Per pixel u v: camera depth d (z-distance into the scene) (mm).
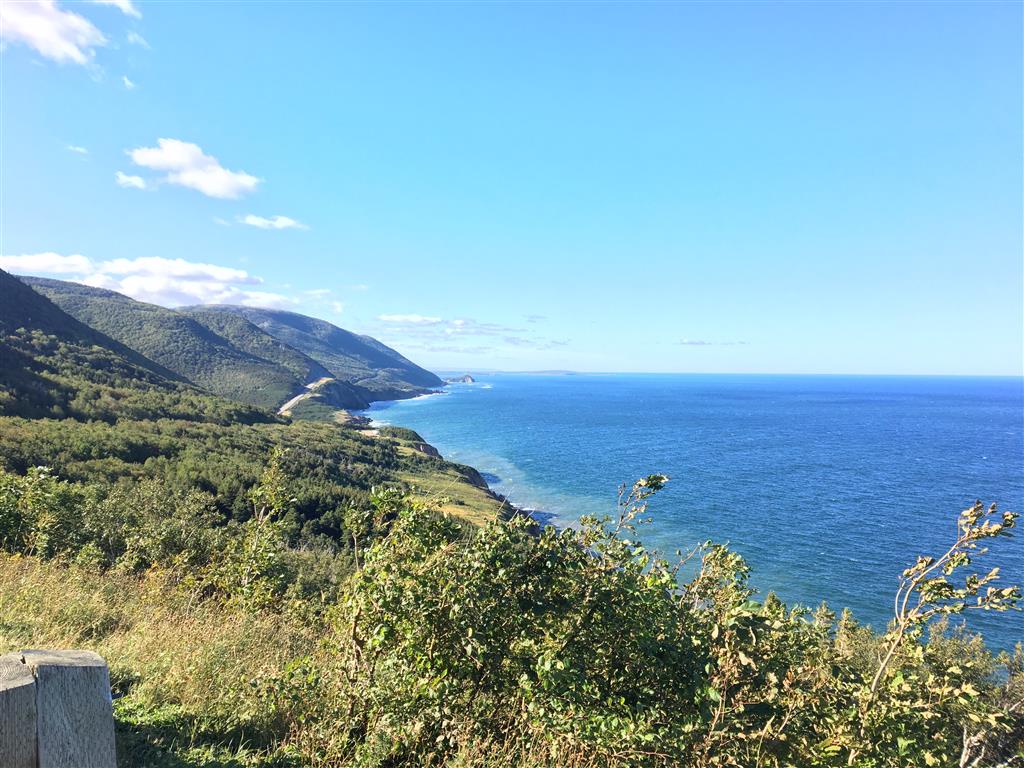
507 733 4102
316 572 16234
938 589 4324
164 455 58688
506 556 4414
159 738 4062
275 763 4090
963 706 4391
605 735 3615
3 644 5199
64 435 53406
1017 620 36562
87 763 2039
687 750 3699
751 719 4141
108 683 2191
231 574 11070
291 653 7266
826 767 3965
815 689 4316
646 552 5039
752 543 57625
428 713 4105
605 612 4406
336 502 50375
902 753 3947
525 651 4352
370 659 4496
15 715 1887
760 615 4684
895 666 4762
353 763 4004
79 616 6531
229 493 46844
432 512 4695
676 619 4562
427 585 4266
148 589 9055
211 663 5473
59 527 12492
